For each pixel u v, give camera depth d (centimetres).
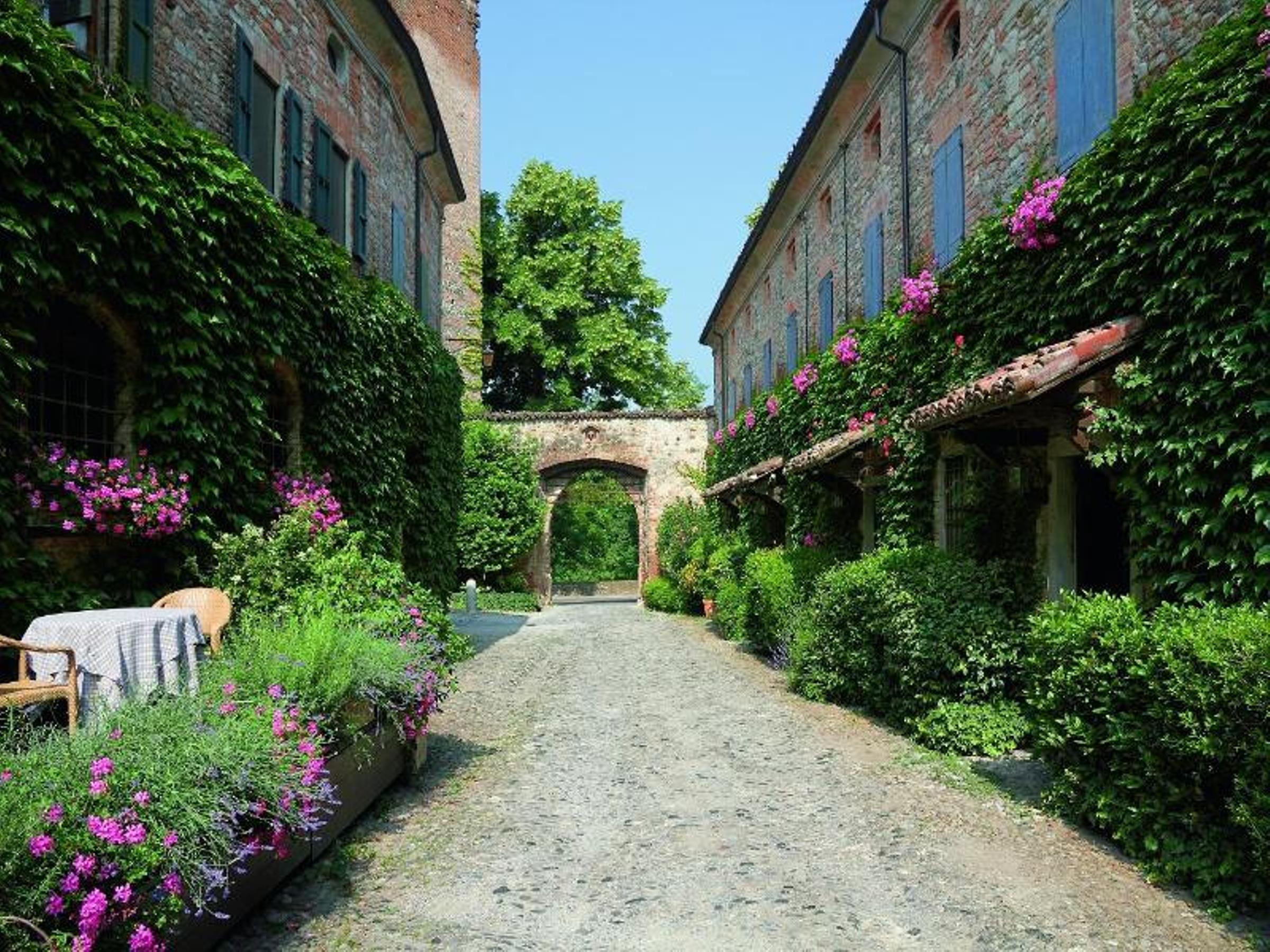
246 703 366
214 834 282
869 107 1163
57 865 232
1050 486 679
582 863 414
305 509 679
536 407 3066
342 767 445
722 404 2483
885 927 341
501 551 2375
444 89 2505
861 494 1118
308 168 898
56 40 480
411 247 1351
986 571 668
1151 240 518
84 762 269
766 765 592
